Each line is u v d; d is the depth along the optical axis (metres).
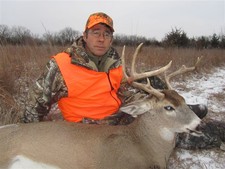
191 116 1.13
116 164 1.06
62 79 1.15
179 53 3.92
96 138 1.06
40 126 1.07
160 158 1.15
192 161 1.34
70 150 1.03
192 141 1.42
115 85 1.22
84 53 1.16
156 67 2.92
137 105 1.13
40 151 1.02
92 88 1.18
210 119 1.62
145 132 1.14
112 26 1.19
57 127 1.07
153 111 1.14
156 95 1.13
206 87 2.61
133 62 1.21
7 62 1.84
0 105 1.49
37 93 1.16
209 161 1.34
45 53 2.22
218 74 3.43
